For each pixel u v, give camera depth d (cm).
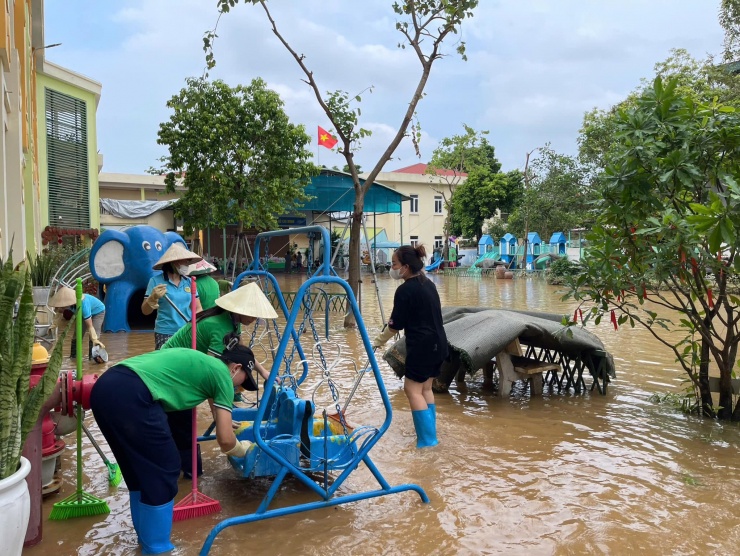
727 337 605
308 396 688
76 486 420
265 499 360
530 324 673
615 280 588
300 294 374
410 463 481
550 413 632
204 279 561
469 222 4253
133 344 1060
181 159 1991
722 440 541
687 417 618
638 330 1230
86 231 1694
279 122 2053
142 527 327
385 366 873
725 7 2259
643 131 580
